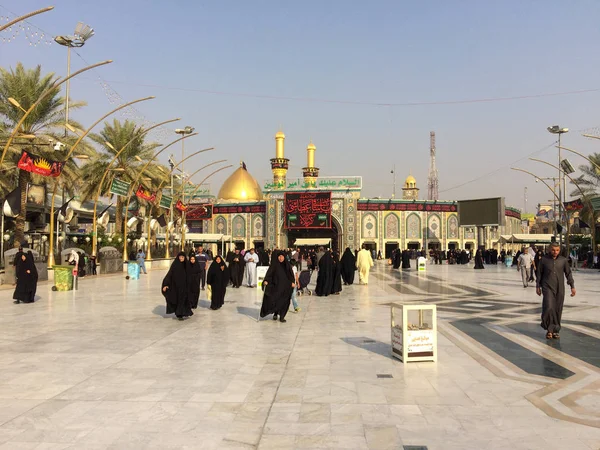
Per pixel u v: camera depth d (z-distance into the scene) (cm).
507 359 721
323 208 5784
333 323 1063
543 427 454
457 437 432
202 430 449
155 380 611
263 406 514
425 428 453
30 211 3597
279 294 1074
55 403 524
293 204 5828
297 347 809
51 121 2720
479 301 1494
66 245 3972
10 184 2842
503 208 4438
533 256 2358
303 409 505
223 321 1095
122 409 505
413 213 6009
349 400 533
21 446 414
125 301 1502
